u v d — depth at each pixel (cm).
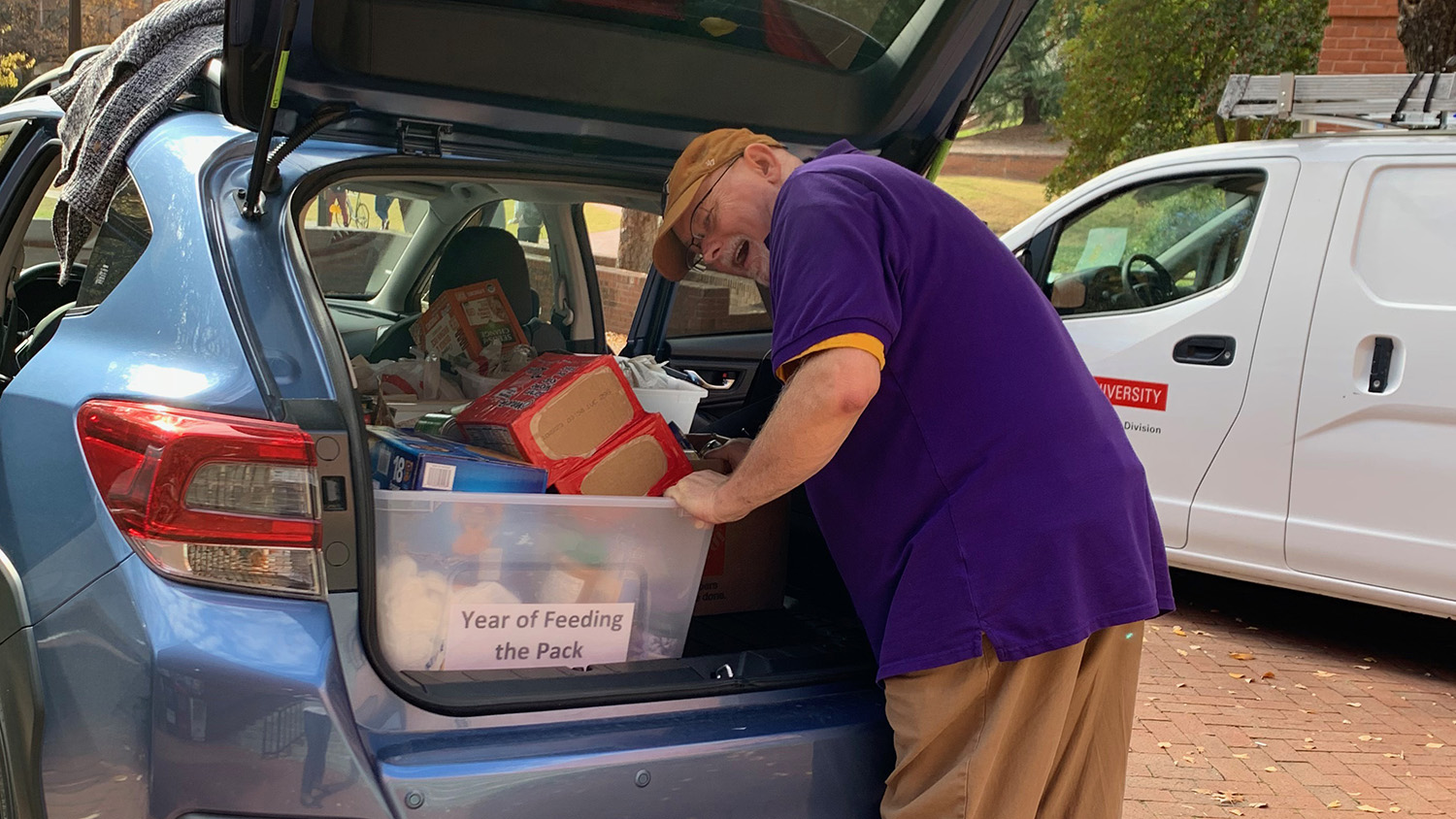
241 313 169
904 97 232
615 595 189
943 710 178
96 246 214
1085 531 177
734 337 374
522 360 281
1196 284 471
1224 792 342
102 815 156
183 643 151
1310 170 440
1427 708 415
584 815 163
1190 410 464
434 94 199
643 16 199
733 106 223
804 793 182
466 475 184
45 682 163
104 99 225
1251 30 1274
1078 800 199
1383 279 417
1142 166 500
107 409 166
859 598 193
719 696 183
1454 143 405
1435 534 405
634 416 208
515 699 167
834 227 170
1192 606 523
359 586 159
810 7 211
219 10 222
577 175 222
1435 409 402
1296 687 430
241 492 156
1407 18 634
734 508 179
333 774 153
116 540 159
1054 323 189
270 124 169
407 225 312
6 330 302
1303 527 436
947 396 177
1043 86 2025
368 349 316
